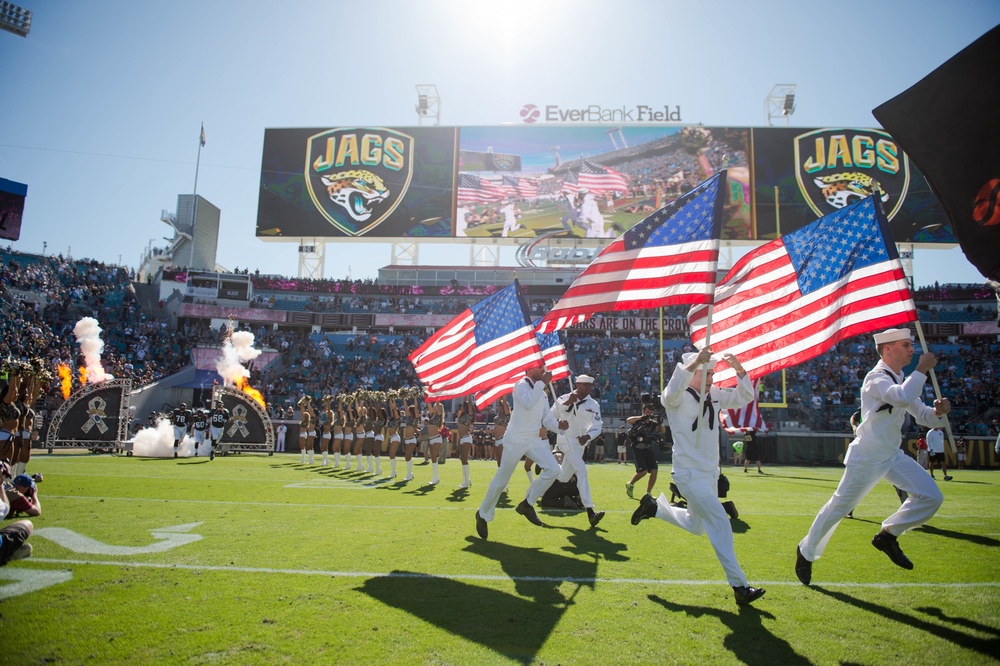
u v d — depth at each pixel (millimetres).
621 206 40531
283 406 35719
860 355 39062
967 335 39844
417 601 4727
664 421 29703
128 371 34031
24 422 10508
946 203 4539
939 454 19734
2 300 33781
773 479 18594
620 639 4012
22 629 3988
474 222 40688
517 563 6012
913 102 4664
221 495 10812
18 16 28078
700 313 7945
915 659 3729
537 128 41562
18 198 37688
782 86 42250
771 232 38719
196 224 52344
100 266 42875
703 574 5672
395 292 46875
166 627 4082
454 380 13398
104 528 7328
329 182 40938
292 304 45719
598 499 11781
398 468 19938
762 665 3621
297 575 5402
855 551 6797
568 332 44188
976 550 6883
